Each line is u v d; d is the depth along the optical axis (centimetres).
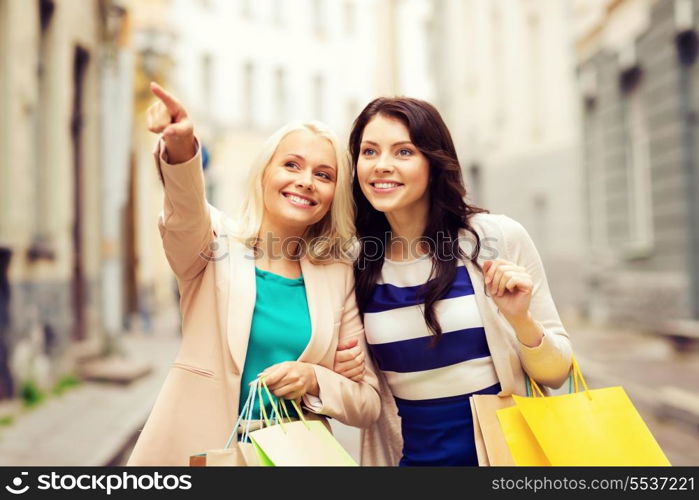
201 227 265
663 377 1041
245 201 290
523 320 257
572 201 2084
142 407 980
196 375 269
